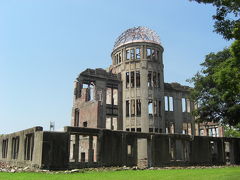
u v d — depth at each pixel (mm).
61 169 22906
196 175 19656
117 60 46125
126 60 44281
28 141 27203
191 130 49969
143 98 41875
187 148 33438
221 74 18438
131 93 42875
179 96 49688
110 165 25969
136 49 44031
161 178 17453
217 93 33469
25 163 26016
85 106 38094
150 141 29422
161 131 42188
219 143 36219
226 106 33406
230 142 37562
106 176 18500
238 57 14602
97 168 24453
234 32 12641
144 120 41062
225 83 18125
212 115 36188
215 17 12773
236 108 30594
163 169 26531
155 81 44250
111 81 43656
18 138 31188
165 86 47875
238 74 16547
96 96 41656
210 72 35688
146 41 43719
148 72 43156
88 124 36531
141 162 32750
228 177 18250
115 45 47156
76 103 40875
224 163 35625
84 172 21812
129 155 31500
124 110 42844
